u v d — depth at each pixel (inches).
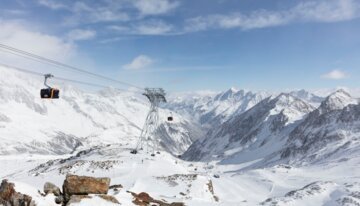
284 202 3304.6
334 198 3432.6
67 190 1294.3
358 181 4402.1
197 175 3750.0
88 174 4357.8
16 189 1189.7
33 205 1142.3
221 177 6574.8
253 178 6722.4
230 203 2080.5
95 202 1245.7
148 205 1451.8
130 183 3563.0
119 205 1289.4
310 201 3415.4
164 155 5595.5
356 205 3046.3
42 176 4409.5
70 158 6392.7
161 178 3695.9
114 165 4702.3
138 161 4931.1
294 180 6378.0
